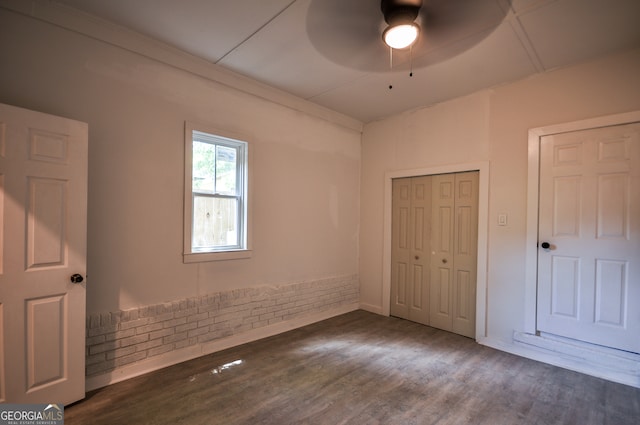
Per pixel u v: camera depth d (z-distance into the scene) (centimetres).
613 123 261
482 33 237
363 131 455
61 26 220
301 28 237
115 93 246
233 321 315
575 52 261
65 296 207
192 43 260
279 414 205
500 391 236
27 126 192
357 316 418
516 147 314
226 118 311
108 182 242
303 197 383
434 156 377
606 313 263
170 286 274
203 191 304
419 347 317
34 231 194
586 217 273
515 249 312
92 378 231
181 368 266
